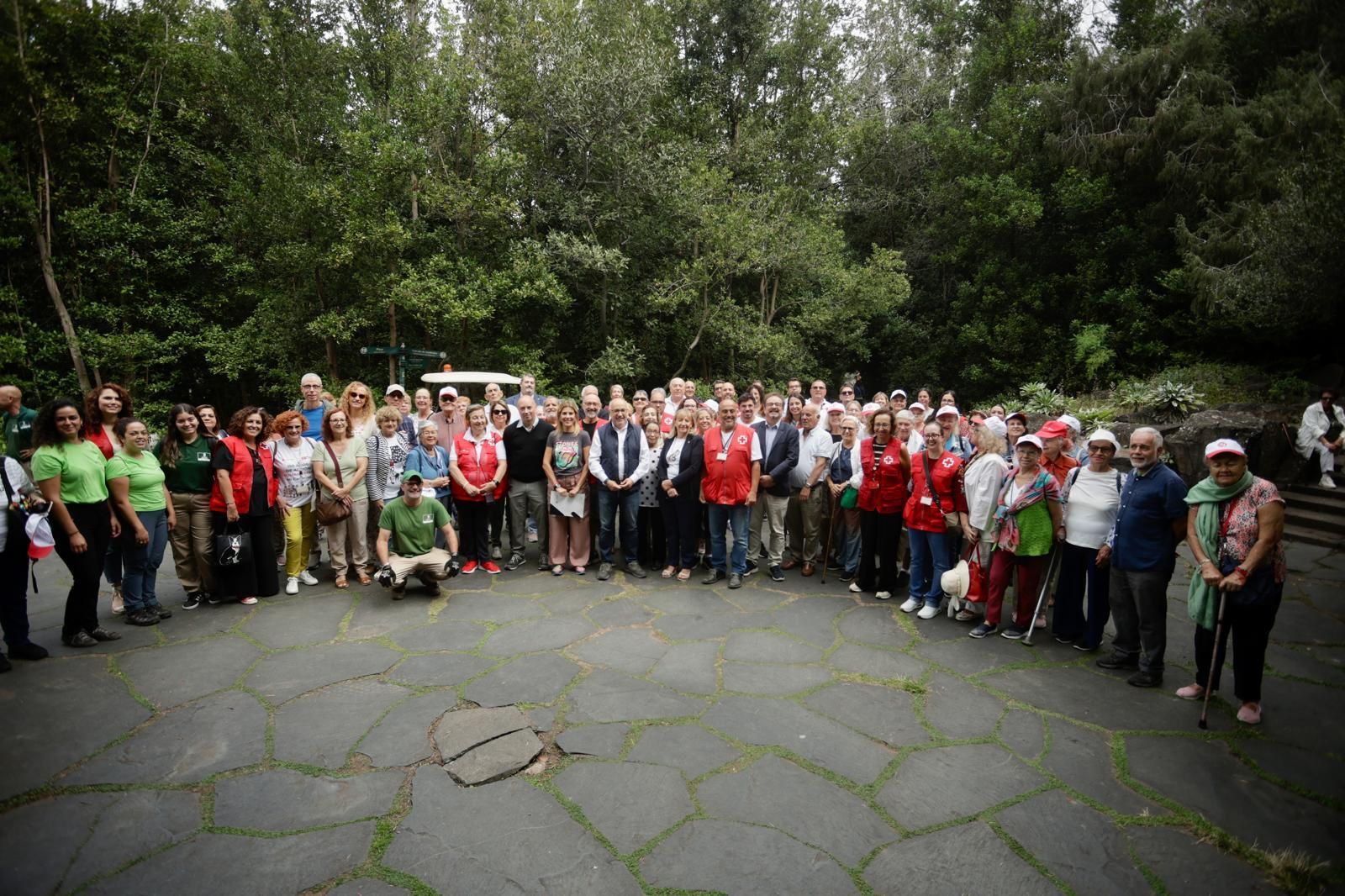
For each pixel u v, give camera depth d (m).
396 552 5.54
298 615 5.09
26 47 8.45
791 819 2.86
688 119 18.78
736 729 3.55
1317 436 8.52
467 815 2.87
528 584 5.90
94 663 4.25
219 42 14.65
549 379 15.27
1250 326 12.84
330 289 13.62
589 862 2.60
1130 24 17.92
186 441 5.14
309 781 3.09
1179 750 3.41
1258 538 3.53
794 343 18.12
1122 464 8.99
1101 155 15.88
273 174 12.49
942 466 5.09
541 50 14.29
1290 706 3.87
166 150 14.02
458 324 13.70
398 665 4.26
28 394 12.14
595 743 3.40
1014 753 3.37
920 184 22.61
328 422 5.62
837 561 6.55
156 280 14.01
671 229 16.33
